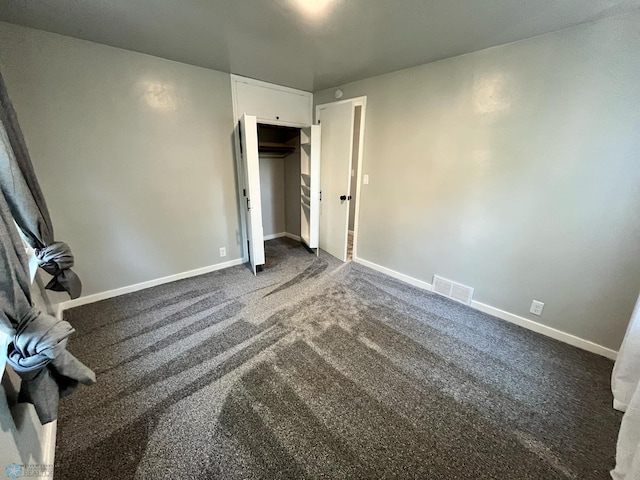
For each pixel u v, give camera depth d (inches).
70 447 49.1
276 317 90.9
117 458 47.6
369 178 124.2
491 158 86.5
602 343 74.8
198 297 103.4
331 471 46.2
